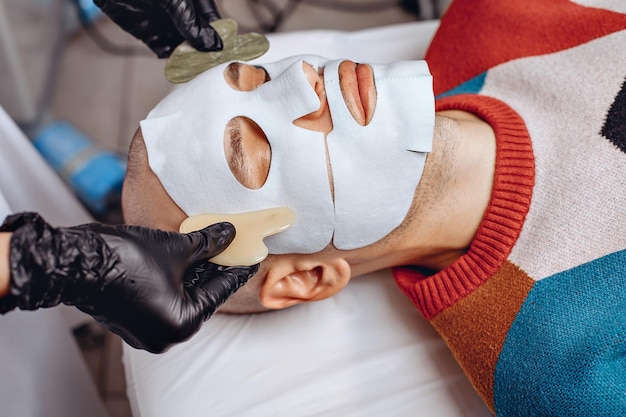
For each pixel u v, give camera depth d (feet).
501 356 2.50
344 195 2.48
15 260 1.66
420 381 2.87
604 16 2.94
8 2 4.82
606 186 2.54
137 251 1.85
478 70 3.30
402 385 2.86
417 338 3.01
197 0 3.10
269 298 2.78
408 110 2.47
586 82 2.81
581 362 2.32
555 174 2.67
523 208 2.66
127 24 2.96
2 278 1.69
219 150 2.45
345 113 2.43
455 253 2.95
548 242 2.56
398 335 3.04
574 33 2.99
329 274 2.76
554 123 2.82
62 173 4.80
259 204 2.48
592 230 2.51
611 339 2.29
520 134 2.79
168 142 2.55
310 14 6.22
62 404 3.23
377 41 4.13
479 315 2.63
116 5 2.85
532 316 2.47
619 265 2.40
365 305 3.14
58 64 6.14
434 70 3.55
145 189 2.63
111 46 6.23
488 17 3.33
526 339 2.46
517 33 3.19
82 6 6.27
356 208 2.52
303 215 2.50
